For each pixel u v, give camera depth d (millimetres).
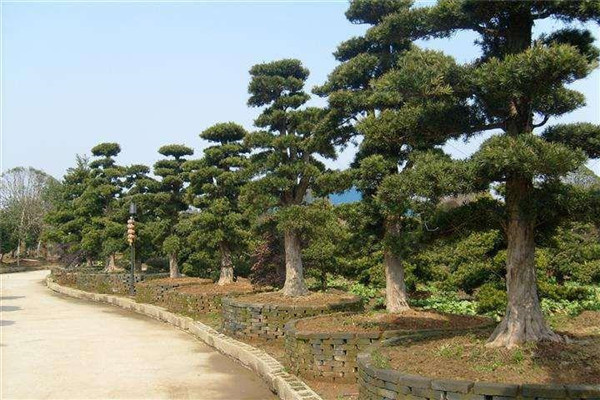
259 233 17781
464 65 7172
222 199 20031
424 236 8727
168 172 25391
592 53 7516
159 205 25766
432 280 17594
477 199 8383
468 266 15797
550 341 7223
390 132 8664
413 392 6484
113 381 10914
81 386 10500
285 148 15227
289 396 8992
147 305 22250
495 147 6508
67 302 27234
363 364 7441
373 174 11055
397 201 7766
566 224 7973
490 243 15359
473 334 8609
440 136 8242
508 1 7055
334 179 12117
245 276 26062
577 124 7574
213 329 16062
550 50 6094
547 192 7168
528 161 6195
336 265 19703
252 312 13984
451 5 7340
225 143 20750
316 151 14992
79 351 14133
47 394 9914
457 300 16156
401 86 7188
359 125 9398
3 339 16047
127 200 29094
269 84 15641
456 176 6887
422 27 8570
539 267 15781
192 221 21047
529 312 7363
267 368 10789
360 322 10930
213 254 23797
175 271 25656
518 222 7449
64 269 37844
